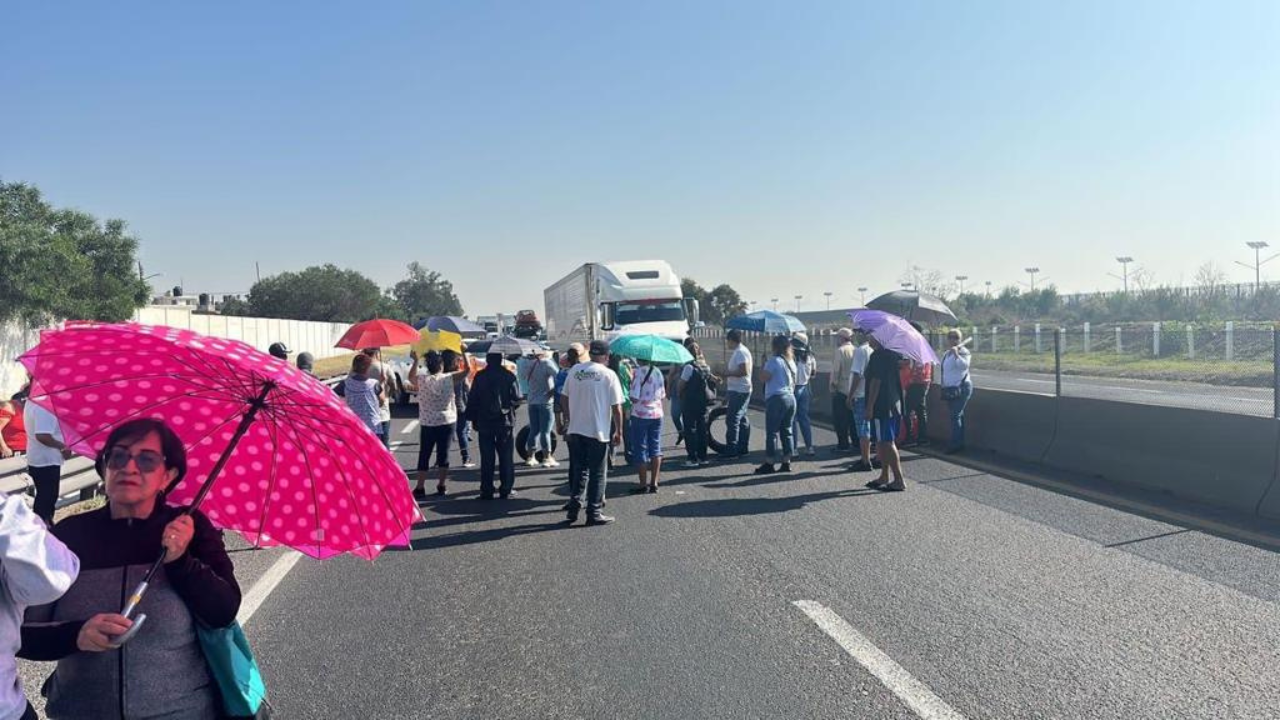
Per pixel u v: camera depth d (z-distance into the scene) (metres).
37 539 2.37
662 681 5.04
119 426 2.80
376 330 11.77
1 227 27.64
